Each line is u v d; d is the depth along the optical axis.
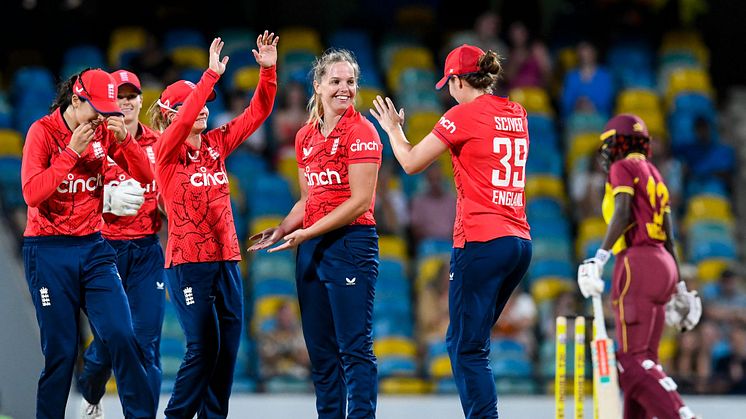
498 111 22.44
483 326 22.23
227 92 50.75
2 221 36.31
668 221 24.89
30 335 29.39
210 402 23.97
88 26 51.94
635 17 55.78
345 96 22.81
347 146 22.73
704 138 50.91
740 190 51.75
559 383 23.33
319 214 23.12
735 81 56.78
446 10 55.75
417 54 54.41
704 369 40.03
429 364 40.81
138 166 22.66
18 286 29.83
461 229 22.45
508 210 22.42
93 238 22.58
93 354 24.95
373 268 23.11
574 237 47.41
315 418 32.69
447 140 22.27
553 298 43.31
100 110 21.47
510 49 53.81
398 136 22.88
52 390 22.41
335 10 56.47
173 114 24.17
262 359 39.19
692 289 41.66
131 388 22.48
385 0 56.75
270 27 55.62
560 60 54.78
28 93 48.72
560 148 50.94
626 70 54.34
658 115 52.00
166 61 48.81
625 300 24.47
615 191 24.42
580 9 55.91
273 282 43.34
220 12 54.19
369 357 22.86
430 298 42.50
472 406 22.16
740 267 46.50
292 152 47.75
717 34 56.56
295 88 48.72
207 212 23.28
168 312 41.44
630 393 24.22
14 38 50.94
